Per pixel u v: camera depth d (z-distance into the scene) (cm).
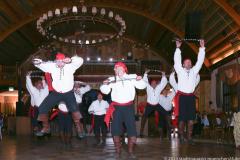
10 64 3397
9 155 849
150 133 1772
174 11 2464
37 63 714
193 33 1415
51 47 3312
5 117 2509
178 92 886
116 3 2705
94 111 1191
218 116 1744
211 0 2020
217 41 2378
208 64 2667
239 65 2095
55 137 1591
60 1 2645
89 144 1194
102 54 3403
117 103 746
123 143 1148
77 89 1146
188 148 1003
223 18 2097
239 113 1115
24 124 1870
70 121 1124
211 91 2659
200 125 1964
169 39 3019
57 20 1561
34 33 3133
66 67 720
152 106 1249
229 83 2253
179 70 875
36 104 1213
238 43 2125
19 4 2509
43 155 848
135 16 2973
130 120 743
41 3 2622
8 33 2716
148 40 3419
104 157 800
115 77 751
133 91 748
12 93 3438
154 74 3075
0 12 2484
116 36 1634
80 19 1570
